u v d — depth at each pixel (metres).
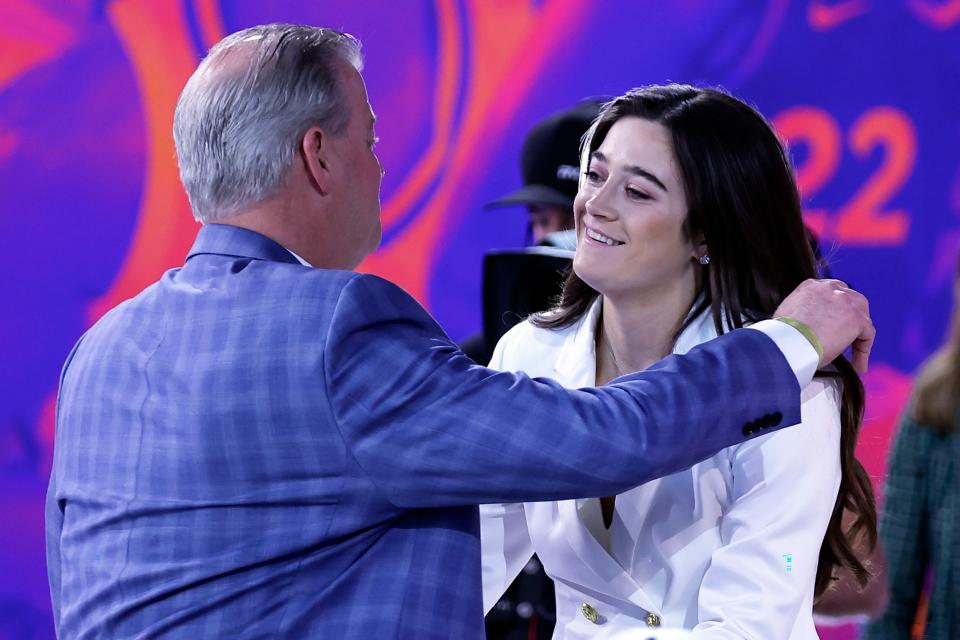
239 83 4.95
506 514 6.31
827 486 5.43
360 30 16.05
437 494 4.59
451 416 4.54
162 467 4.70
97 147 16.41
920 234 15.06
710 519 5.58
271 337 4.62
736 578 5.26
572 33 15.77
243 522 4.57
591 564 5.75
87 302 16.50
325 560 4.59
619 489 4.61
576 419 4.55
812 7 15.34
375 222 5.37
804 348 5.02
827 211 15.33
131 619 4.64
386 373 4.57
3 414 16.48
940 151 15.06
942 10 14.98
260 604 4.55
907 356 15.02
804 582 5.32
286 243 5.04
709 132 5.49
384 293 4.74
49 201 16.48
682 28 15.63
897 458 8.10
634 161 5.49
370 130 5.29
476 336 9.38
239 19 16.22
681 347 5.75
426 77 15.98
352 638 4.55
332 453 4.53
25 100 16.42
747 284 5.67
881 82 15.18
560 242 8.52
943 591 7.84
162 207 16.39
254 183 4.96
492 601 6.36
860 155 15.26
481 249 15.90
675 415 4.67
